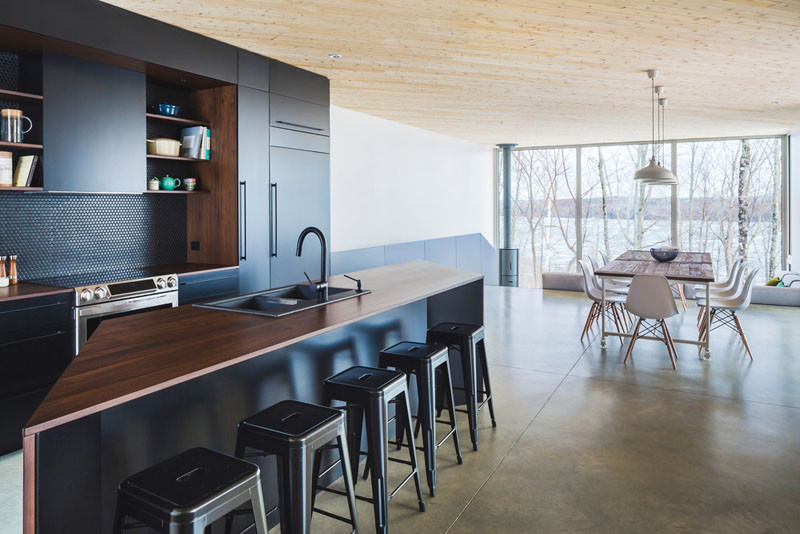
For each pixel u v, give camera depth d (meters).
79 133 3.59
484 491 2.74
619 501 2.64
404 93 6.07
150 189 4.27
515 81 5.46
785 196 9.20
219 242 4.66
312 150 5.32
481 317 3.94
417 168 8.65
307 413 1.97
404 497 2.70
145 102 4.04
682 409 3.89
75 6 3.29
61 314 3.34
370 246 7.50
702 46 4.23
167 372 1.65
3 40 3.21
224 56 4.31
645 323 6.86
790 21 3.62
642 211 10.25
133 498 1.42
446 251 9.38
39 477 1.41
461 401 3.95
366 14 3.62
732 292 6.34
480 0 3.34
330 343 2.80
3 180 3.25
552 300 8.62
